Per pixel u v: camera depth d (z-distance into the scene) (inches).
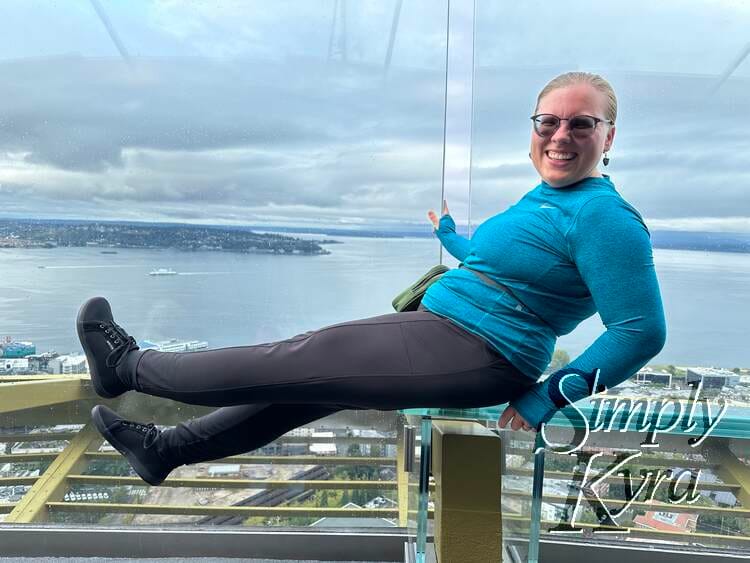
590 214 35.1
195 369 42.4
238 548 61.7
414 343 39.6
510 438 46.5
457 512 47.4
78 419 64.8
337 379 39.8
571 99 38.5
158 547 61.4
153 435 50.5
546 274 37.2
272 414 47.7
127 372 45.9
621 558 58.0
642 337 33.6
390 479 66.0
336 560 61.4
